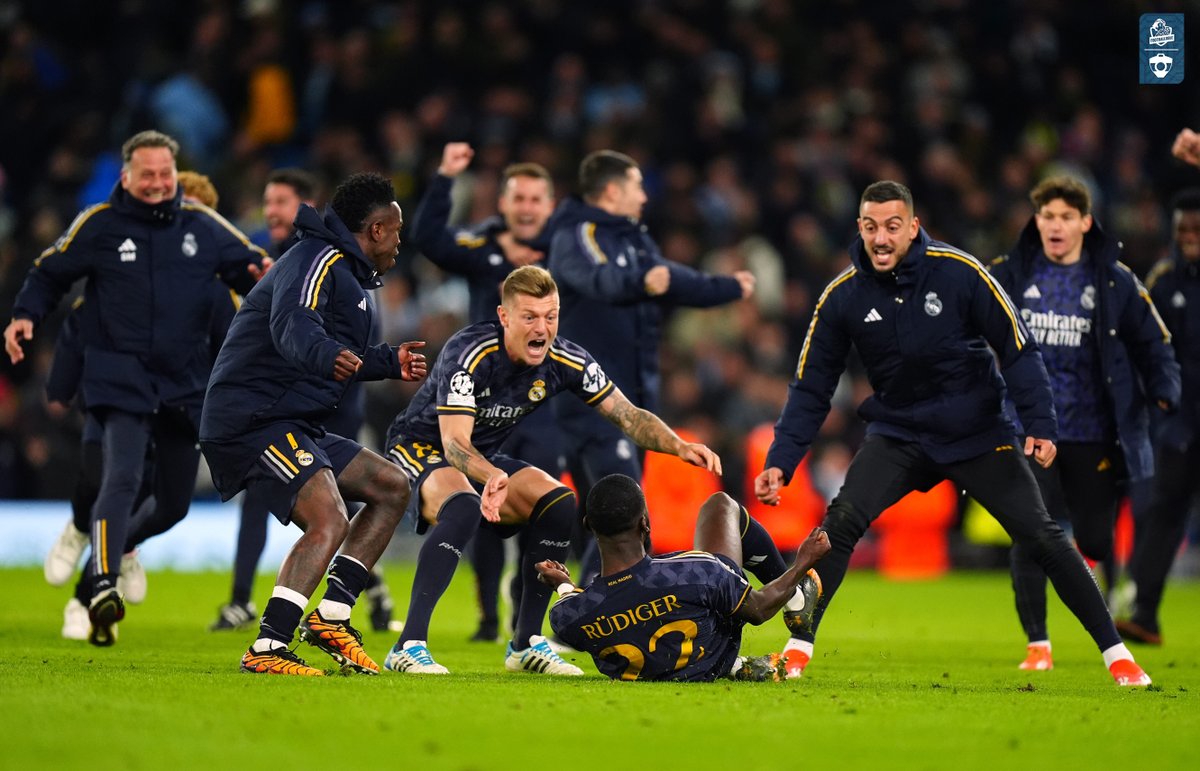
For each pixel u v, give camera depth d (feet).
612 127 228.22
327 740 49.62
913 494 197.16
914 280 74.69
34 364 186.09
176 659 79.10
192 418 92.63
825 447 194.18
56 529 170.71
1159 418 109.60
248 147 213.87
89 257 90.43
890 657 97.35
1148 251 223.71
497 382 73.00
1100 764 49.01
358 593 69.97
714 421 194.70
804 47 250.57
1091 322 93.30
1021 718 58.80
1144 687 72.28
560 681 67.05
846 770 47.09
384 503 70.69
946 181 233.76
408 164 223.10
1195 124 266.77
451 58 237.04
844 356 78.59
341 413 101.81
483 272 107.24
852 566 199.62
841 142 241.55
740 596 66.23
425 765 46.06
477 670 76.64
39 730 50.26
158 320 90.79
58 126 227.81
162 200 90.79
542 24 250.78
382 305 190.60
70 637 93.25
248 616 102.94
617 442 99.40
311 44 239.71
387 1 252.83
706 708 58.18
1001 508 75.00
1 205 221.46
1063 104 255.50
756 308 208.23
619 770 46.03
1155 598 108.27
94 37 244.83
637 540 65.72
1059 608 144.97
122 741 48.65
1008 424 76.38
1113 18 271.49
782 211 226.38
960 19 268.41
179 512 95.91
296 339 65.57
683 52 249.34
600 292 96.94
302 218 69.72
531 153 222.28
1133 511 131.95
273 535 175.73
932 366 75.25
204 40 229.25
